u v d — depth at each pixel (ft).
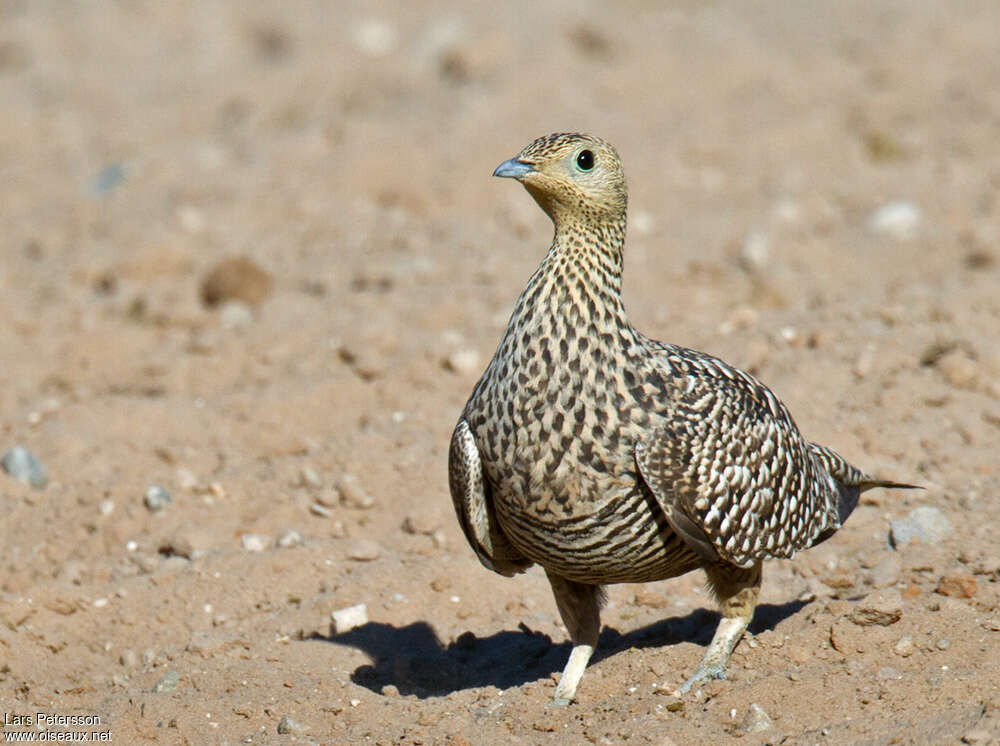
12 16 117.91
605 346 30.81
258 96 98.53
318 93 97.96
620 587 39.96
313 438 50.19
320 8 118.93
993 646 32.42
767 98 92.17
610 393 30.50
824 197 76.13
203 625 39.01
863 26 110.52
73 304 64.39
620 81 93.91
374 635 38.06
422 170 79.20
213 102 98.58
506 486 31.04
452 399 51.49
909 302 57.36
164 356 57.82
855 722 29.86
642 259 65.98
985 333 53.78
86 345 58.54
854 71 97.96
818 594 37.76
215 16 118.11
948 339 52.21
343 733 32.81
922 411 47.65
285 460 47.67
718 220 71.67
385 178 78.69
